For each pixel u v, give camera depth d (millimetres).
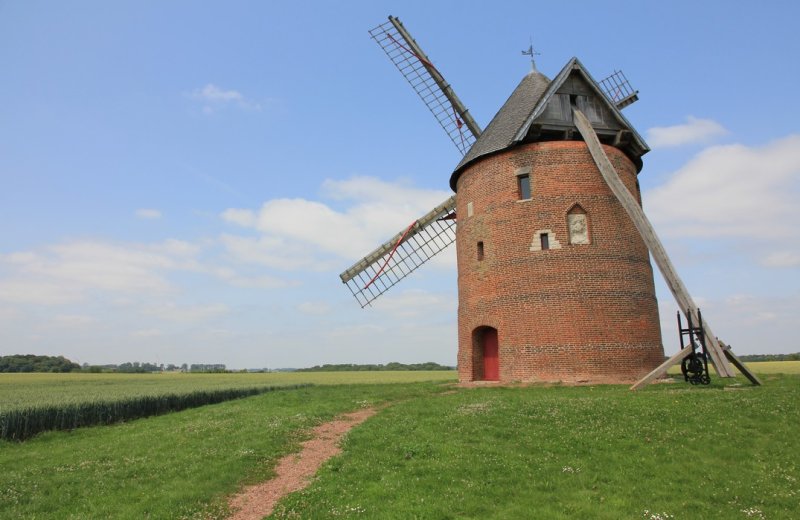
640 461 12578
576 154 27906
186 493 11477
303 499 11125
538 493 11055
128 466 13875
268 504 11227
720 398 17703
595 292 26141
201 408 26812
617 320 26031
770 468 11930
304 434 17109
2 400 23391
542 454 13328
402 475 12289
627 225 27625
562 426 15359
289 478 12852
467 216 30547
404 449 14133
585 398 19141
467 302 29719
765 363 74188
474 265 29469
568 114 28922
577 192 27375
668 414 15883
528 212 27625
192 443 16344
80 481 12664
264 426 18203
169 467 13578
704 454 12883
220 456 14398
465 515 10109
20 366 107500
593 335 25625
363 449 14578
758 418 15180
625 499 10656
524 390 23344
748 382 23062
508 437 14852
